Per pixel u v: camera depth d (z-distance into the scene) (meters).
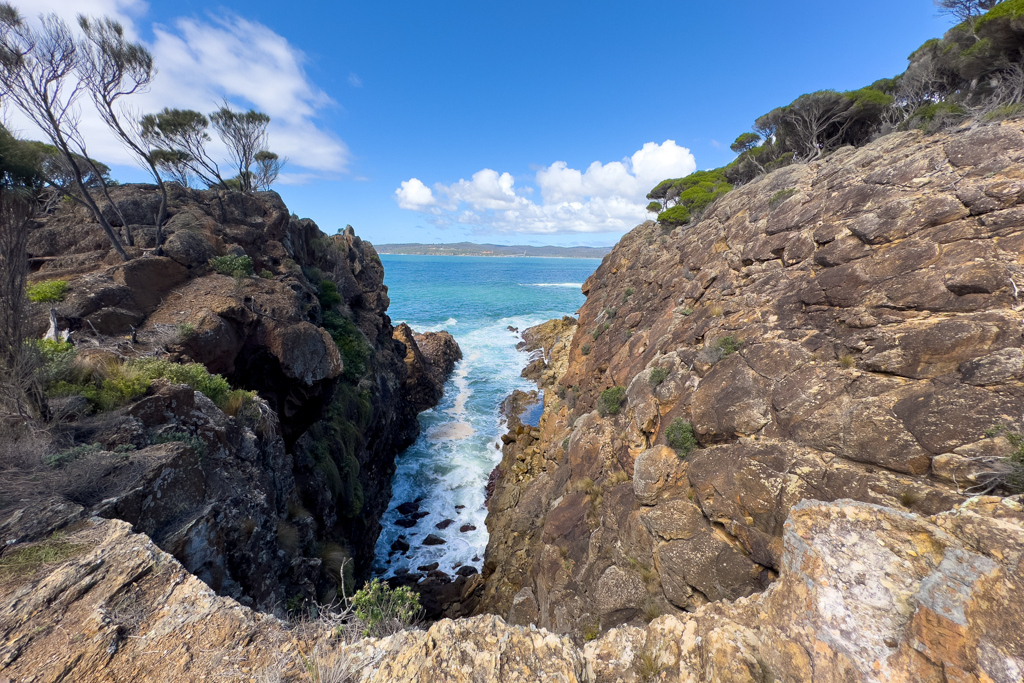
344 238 36.59
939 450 7.27
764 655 4.34
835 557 4.56
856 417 8.60
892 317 9.80
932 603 3.75
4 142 10.95
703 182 42.09
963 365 7.94
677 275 22.45
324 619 5.25
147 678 3.77
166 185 20.59
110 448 6.86
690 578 8.96
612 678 4.58
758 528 8.54
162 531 6.38
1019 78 16.22
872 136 24.97
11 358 6.41
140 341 11.70
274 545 9.34
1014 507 4.46
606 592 10.41
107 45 13.60
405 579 18.73
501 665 4.16
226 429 9.59
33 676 3.63
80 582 4.56
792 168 20.86
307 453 16.31
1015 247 8.88
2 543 4.77
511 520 20.06
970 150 11.50
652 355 17.86
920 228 10.91
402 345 38.50
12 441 6.05
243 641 4.28
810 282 12.58
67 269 14.10
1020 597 3.41
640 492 11.29
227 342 13.49
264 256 20.39
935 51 25.25
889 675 3.71
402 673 4.04
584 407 23.14
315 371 15.90
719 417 10.96
